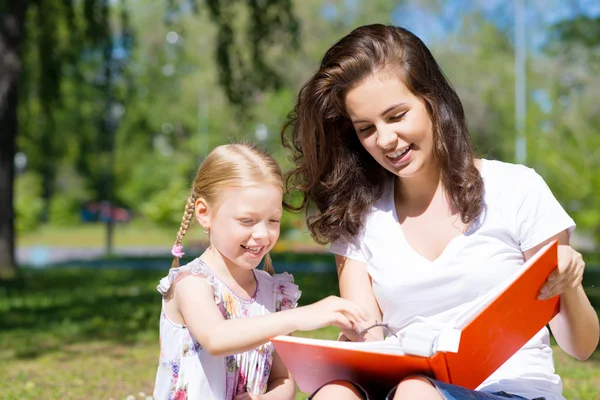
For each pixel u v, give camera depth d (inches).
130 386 239.6
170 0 697.6
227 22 650.8
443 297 131.0
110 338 335.0
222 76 654.5
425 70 131.1
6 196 619.5
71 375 258.1
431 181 136.6
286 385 140.0
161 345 135.6
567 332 128.0
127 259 882.8
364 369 115.9
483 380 121.0
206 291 129.0
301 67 1285.7
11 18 593.3
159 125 1592.0
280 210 132.8
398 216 139.8
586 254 822.5
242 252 131.1
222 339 120.6
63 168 1704.0
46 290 532.1
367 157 143.6
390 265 135.0
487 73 1414.9
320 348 113.3
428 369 110.2
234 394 133.9
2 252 619.5
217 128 1557.6
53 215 1779.0
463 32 1441.9
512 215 130.3
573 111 1202.0
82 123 996.6
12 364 281.0
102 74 703.7
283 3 641.0
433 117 131.3
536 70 1391.5
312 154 143.6
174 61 1435.8
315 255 865.5
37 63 680.4
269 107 1332.4
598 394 216.5
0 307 440.8
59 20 650.8
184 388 131.6
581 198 1076.5
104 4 644.7
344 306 120.9
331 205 142.9
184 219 139.2
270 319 120.1
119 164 1647.4
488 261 129.6
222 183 130.9
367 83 129.6
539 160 1138.0
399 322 135.1
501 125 1405.0
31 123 880.9
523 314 116.7
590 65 1154.7
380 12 1375.5
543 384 126.3
